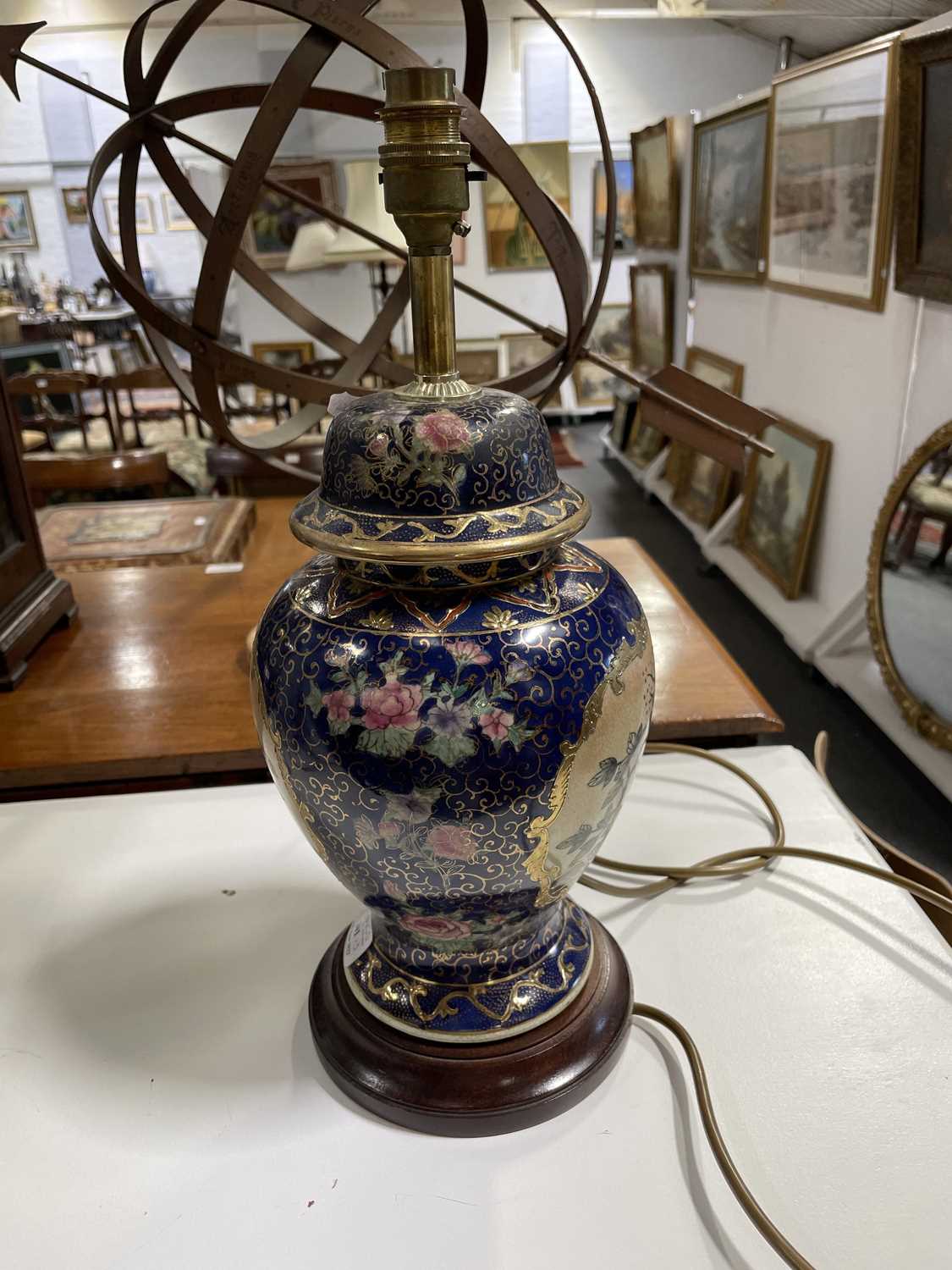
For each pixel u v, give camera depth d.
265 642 0.63
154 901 0.87
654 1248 0.57
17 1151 0.64
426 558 0.54
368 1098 0.66
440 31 1.90
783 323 2.57
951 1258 0.56
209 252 0.76
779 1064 0.68
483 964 0.68
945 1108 0.65
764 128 2.55
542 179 3.06
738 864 0.88
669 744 1.07
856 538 2.20
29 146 2.57
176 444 3.01
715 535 2.99
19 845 0.95
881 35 1.85
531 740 0.56
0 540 1.28
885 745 2.00
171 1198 0.61
